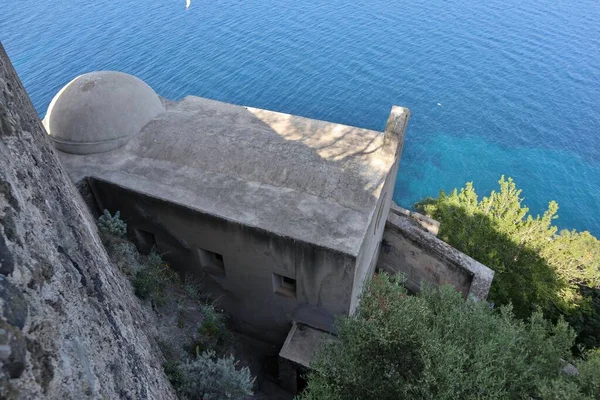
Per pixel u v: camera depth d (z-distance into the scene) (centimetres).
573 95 3725
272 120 1336
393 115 1094
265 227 1008
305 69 3809
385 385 779
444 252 1368
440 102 3684
